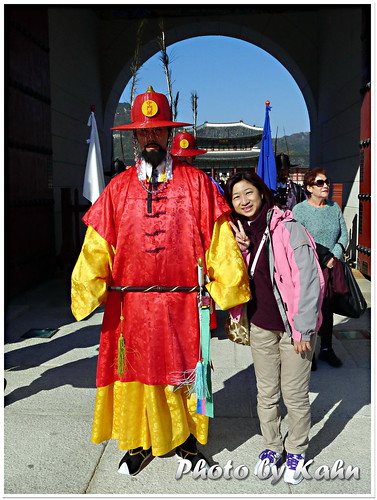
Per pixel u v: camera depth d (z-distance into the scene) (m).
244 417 3.31
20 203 7.25
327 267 3.60
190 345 2.55
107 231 2.55
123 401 2.61
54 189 9.13
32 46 7.74
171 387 2.52
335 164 10.59
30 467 2.75
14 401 3.59
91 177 5.64
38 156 8.02
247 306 2.67
